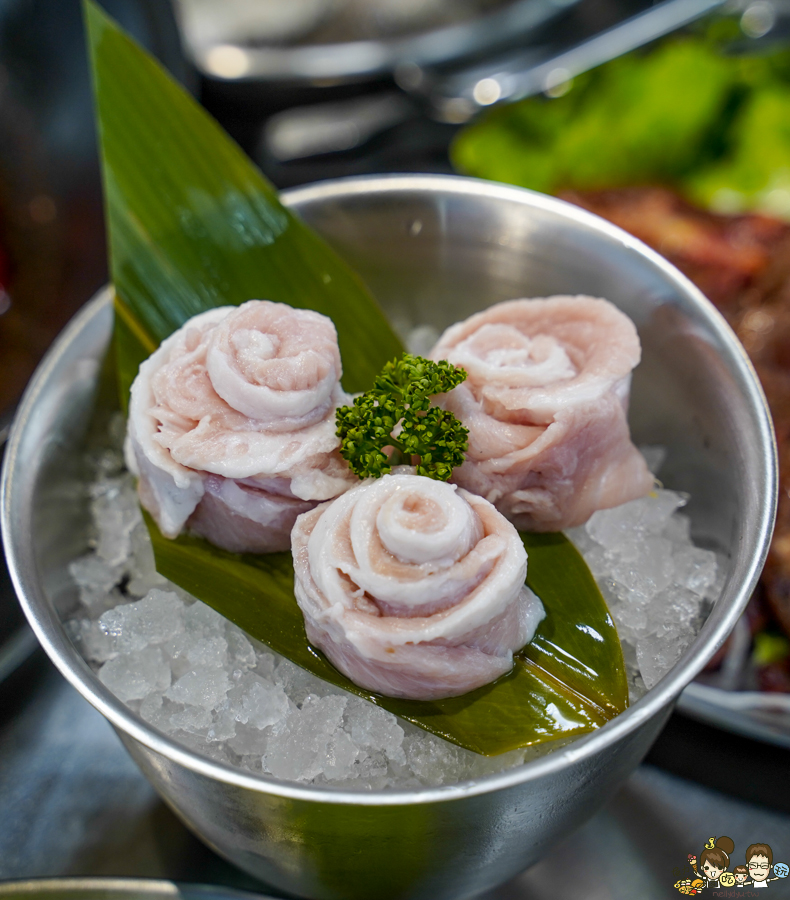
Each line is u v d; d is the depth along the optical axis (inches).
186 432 9.4
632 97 16.7
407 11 16.6
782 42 17.1
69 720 11.2
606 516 10.0
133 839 10.4
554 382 9.8
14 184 13.7
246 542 9.8
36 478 9.6
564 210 10.4
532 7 16.5
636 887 10.1
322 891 9.0
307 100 16.8
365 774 8.9
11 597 10.9
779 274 14.1
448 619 8.5
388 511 8.6
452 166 17.5
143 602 9.7
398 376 9.4
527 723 8.9
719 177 16.8
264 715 9.0
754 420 9.3
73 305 13.4
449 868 8.5
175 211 10.7
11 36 13.2
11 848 10.4
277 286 11.0
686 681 7.8
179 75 14.6
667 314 10.1
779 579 11.7
